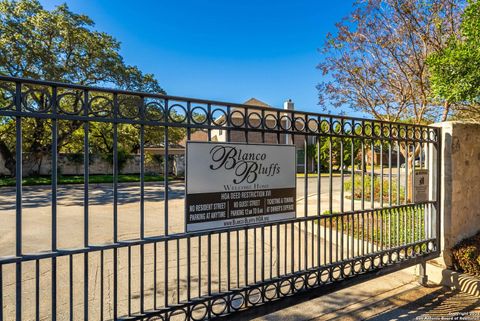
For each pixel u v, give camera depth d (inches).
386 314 125.8
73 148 794.2
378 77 324.2
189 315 91.6
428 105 313.3
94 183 680.4
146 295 138.5
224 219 98.0
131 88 680.4
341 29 325.4
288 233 257.9
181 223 299.3
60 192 552.1
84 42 629.6
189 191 92.4
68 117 74.9
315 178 745.6
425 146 164.9
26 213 345.7
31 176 767.7
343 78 343.6
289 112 110.2
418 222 160.9
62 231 261.4
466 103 257.4
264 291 104.7
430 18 267.4
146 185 701.3
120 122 81.5
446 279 152.4
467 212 166.1
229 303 98.0
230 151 99.4
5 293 138.9
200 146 94.2
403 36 288.4
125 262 180.2
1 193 539.8
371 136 133.3
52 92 73.8
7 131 622.8
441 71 163.3
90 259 184.4
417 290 148.3
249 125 102.7
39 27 594.2
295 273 112.0
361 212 132.5
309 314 125.4
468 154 166.6
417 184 154.9
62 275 159.6
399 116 331.9
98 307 127.0
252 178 103.4
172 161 980.6
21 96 69.9
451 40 181.9
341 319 121.9
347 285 125.0
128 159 935.0
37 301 70.8
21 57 575.5
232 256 195.3
